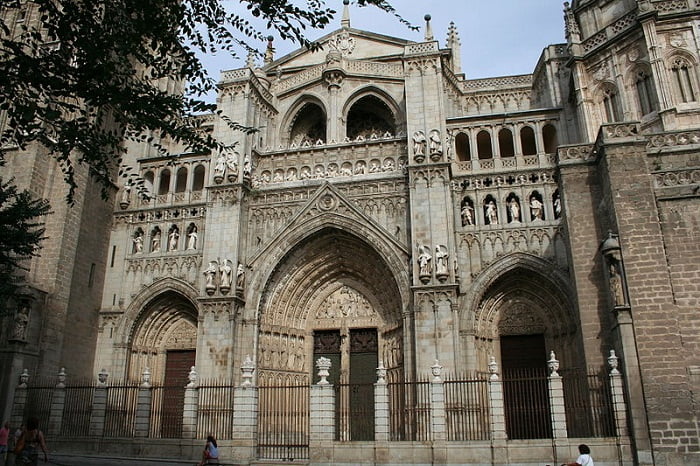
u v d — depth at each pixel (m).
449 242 33.81
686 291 24.84
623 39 35.78
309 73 44.22
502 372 34.00
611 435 25.34
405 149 38.34
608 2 38.22
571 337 32.50
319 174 39.28
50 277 34.84
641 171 26.92
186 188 41.38
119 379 37.38
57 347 34.53
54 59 15.19
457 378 30.88
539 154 37.09
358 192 37.28
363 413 35.00
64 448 29.44
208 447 21.16
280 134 43.72
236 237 36.78
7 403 30.83
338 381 37.03
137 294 39.00
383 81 42.50
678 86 33.50
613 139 27.84
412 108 37.38
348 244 37.69
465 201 36.69
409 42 42.47
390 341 36.22
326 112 42.59
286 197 38.62
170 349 39.53
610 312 26.86
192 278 38.34
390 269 34.88
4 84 14.74
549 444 23.92
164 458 27.34
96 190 39.66
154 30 16.42
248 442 26.50
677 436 22.77
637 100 34.88
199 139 18.00
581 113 36.56
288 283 38.00
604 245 26.33
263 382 35.41
